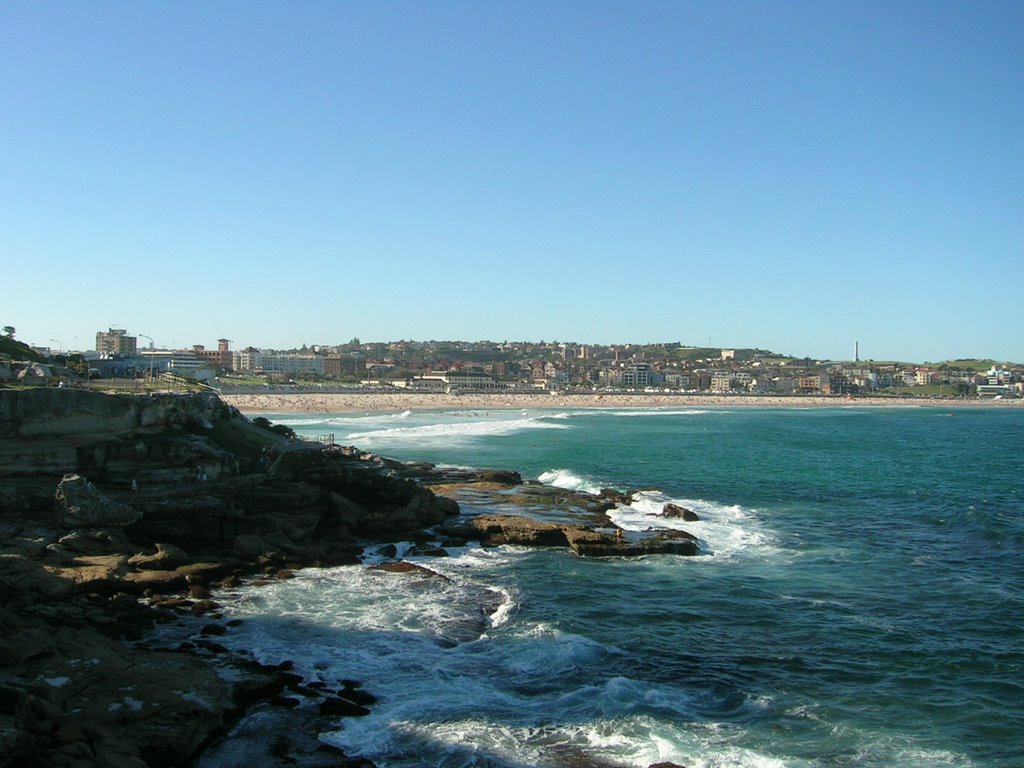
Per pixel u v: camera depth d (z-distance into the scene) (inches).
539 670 1216.2
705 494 2930.6
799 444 5265.8
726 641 1369.3
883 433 6619.1
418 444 4483.3
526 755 964.6
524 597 1572.3
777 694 1159.6
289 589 1561.3
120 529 1659.7
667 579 1738.4
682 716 1082.7
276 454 2124.8
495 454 4097.0
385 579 1653.5
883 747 1007.0
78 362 3725.4
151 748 901.2
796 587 1697.8
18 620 1173.7
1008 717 1098.7
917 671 1252.5
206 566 1601.9
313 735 992.2
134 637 1262.3
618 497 2704.2
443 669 1206.9
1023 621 1487.5
